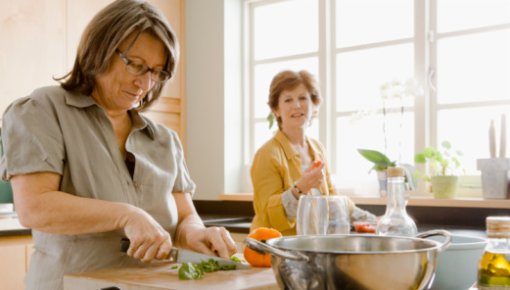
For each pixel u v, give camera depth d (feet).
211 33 11.10
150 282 3.19
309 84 6.87
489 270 2.66
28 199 3.58
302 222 3.58
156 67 4.02
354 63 10.09
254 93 11.35
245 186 11.16
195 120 11.30
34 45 8.73
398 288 2.08
